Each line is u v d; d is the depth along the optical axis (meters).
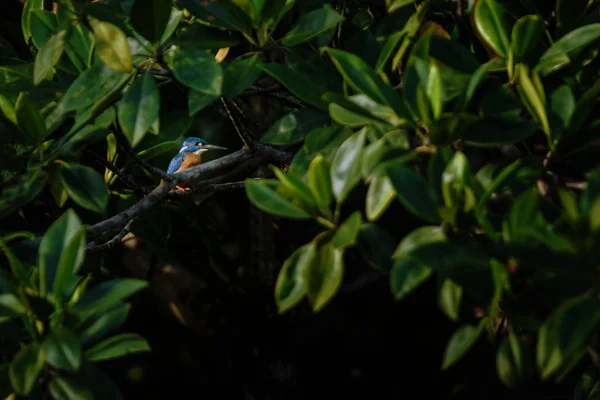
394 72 8.94
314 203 6.26
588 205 5.56
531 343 7.46
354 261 13.09
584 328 5.16
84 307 6.13
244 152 9.64
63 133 8.91
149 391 13.59
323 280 6.02
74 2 7.24
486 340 11.62
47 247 6.39
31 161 7.55
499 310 6.50
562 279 5.45
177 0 7.27
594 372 8.06
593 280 5.37
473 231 6.17
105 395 6.21
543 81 7.35
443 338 13.05
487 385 11.96
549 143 6.60
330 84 7.36
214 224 13.51
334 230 6.21
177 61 6.67
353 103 6.34
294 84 7.11
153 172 8.78
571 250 5.45
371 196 6.28
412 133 6.57
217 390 13.53
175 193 10.77
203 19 7.23
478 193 5.94
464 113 6.25
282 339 13.30
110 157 9.99
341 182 6.34
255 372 13.36
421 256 5.67
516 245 5.38
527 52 6.95
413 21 7.74
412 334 13.13
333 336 13.19
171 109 10.49
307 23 7.35
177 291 13.12
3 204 7.42
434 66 6.16
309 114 7.52
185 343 13.52
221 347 13.38
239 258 13.93
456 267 5.66
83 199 7.18
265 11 7.16
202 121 14.12
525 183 6.48
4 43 10.98
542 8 9.03
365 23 9.77
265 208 6.17
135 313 13.39
